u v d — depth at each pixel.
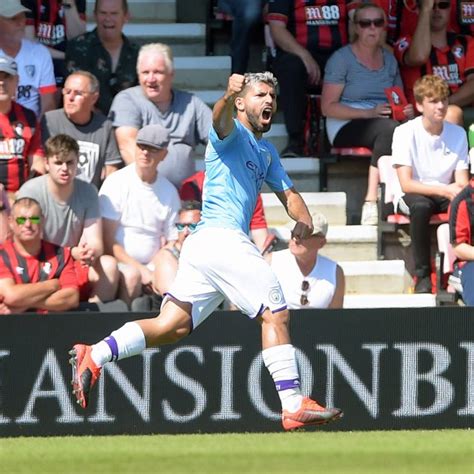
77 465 18.45
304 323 23.44
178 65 36.31
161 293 27.19
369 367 23.55
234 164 19.39
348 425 23.50
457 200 28.78
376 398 23.55
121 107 30.59
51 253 26.23
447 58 35.12
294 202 20.22
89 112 30.00
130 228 28.91
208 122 31.25
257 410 23.38
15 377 23.11
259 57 36.91
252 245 19.34
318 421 18.88
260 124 19.64
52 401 23.14
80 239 28.00
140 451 20.27
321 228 26.48
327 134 33.62
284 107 33.62
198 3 38.25
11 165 29.25
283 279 27.08
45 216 27.50
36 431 23.12
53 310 25.94
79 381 19.34
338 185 33.56
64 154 27.19
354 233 31.89
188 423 23.36
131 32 37.22
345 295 30.66
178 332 19.67
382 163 32.03
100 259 26.88
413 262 31.73
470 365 23.66
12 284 25.69
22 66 31.67
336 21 34.66
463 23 35.91
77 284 26.31
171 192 29.36
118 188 28.91
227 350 23.36
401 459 18.70
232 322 23.38
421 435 22.47
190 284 19.52
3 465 18.52
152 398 23.31
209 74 36.38
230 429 23.36
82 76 29.66
